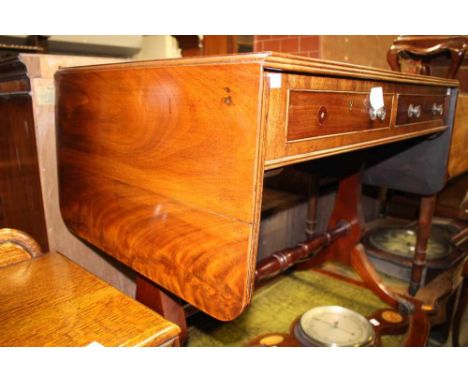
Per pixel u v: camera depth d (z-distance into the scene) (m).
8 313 0.57
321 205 1.92
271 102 0.54
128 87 0.67
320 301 1.50
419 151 1.36
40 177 0.98
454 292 1.44
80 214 0.86
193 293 0.62
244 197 0.53
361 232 1.47
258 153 0.51
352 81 0.71
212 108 0.54
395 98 0.90
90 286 0.65
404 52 1.46
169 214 0.64
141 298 0.82
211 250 0.58
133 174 0.70
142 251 0.70
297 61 0.54
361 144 0.78
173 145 0.61
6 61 0.95
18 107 0.99
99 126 0.76
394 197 2.29
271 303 1.49
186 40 1.91
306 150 0.62
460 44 1.26
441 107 1.17
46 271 0.70
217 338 1.27
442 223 2.04
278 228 1.66
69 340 0.52
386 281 1.66
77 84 0.80
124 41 1.51
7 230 0.74
